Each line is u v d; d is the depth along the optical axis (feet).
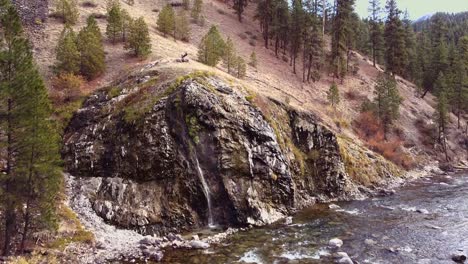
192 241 95.91
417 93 307.58
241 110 133.69
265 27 292.40
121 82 149.59
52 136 86.84
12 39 82.28
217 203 115.85
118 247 91.91
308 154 157.89
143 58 181.98
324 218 121.70
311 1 321.73
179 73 142.10
